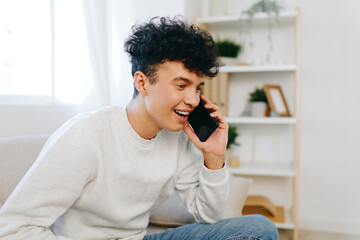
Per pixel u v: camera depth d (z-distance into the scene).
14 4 1.28
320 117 2.50
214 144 1.03
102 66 1.69
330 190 2.51
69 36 1.53
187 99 0.87
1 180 0.97
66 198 0.80
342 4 2.44
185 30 0.87
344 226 2.49
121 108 0.97
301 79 2.52
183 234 1.06
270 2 2.27
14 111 1.26
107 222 0.95
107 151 0.90
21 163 1.03
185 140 1.15
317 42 2.48
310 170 2.54
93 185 0.88
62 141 0.81
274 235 0.98
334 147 2.49
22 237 0.74
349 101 2.45
